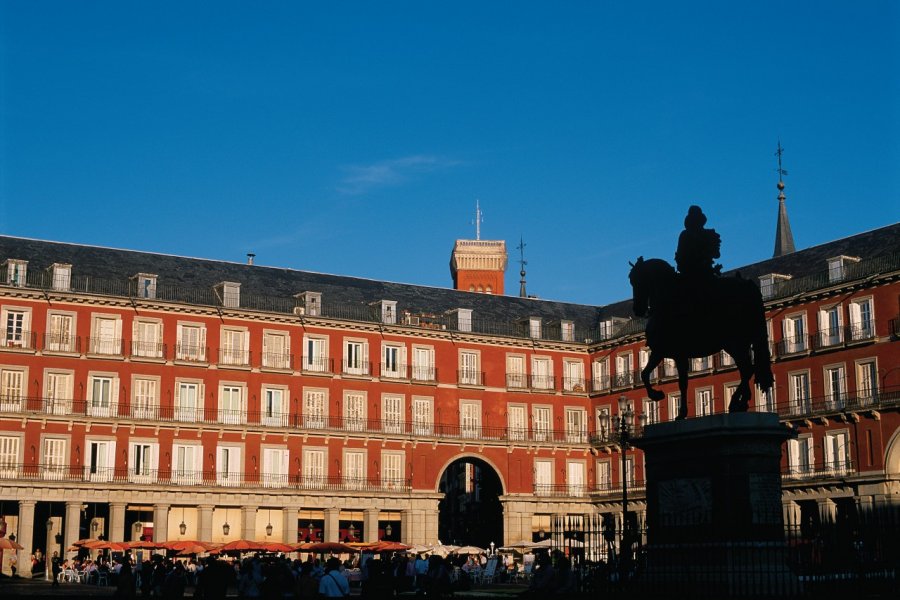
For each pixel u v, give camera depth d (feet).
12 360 228.84
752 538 77.36
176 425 240.94
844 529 88.22
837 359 225.76
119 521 232.12
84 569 213.05
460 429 272.31
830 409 223.51
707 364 255.50
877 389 217.56
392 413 265.13
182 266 260.83
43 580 217.15
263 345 254.06
